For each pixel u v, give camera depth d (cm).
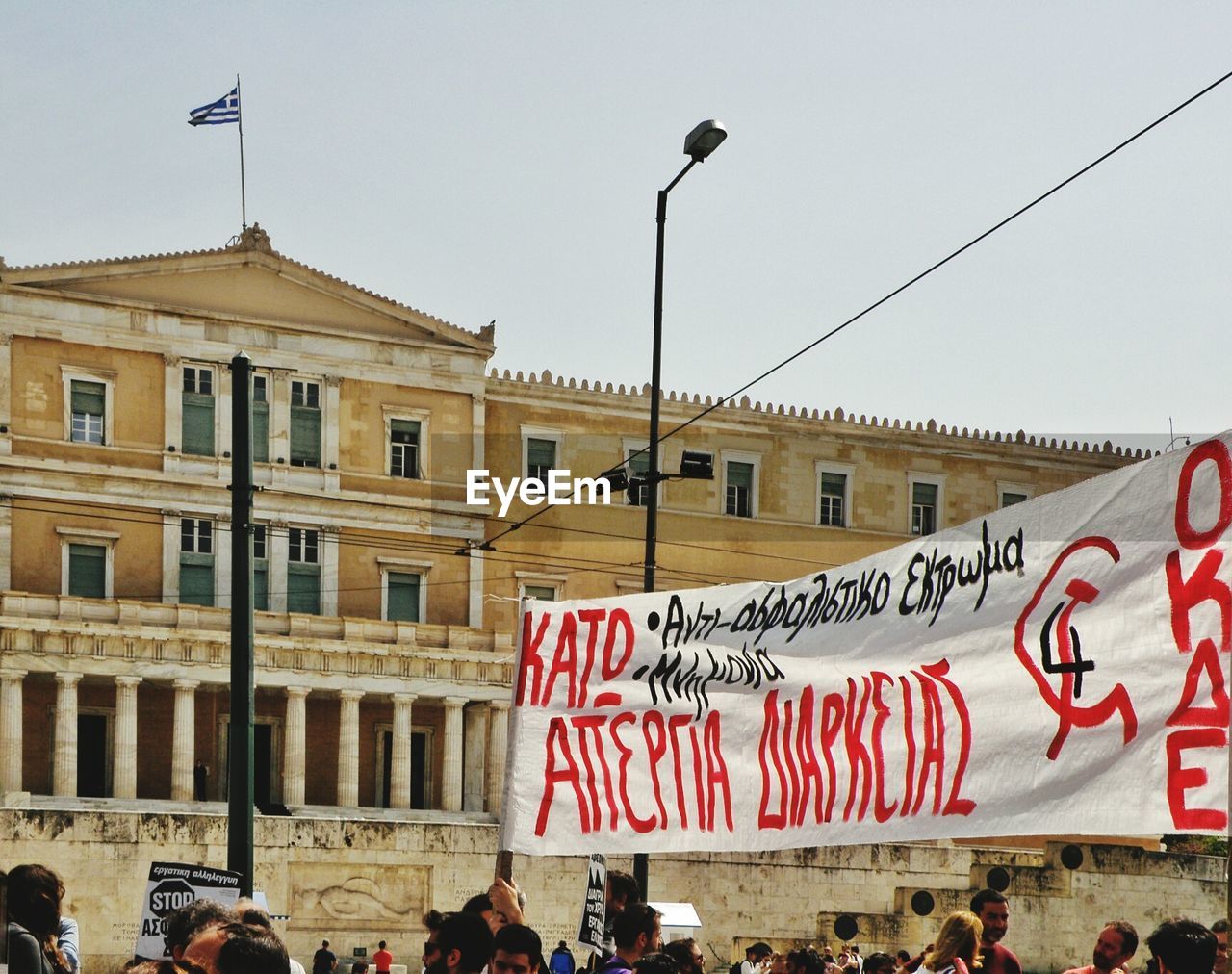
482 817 8362
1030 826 1316
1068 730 1306
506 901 1617
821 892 6725
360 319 8894
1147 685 1265
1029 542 1366
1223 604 1229
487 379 9075
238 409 2295
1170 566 1264
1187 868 6825
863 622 1493
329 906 6191
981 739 1363
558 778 1673
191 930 1225
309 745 8500
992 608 1387
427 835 6341
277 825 6138
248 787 2222
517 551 9019
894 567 1480
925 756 1407
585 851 1642
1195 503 1255
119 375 8381
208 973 1034
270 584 8575
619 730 1664
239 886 1898
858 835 1461
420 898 6319
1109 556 1306
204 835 6038
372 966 6169
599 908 2261
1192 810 1225
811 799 1511
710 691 1619
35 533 8131
